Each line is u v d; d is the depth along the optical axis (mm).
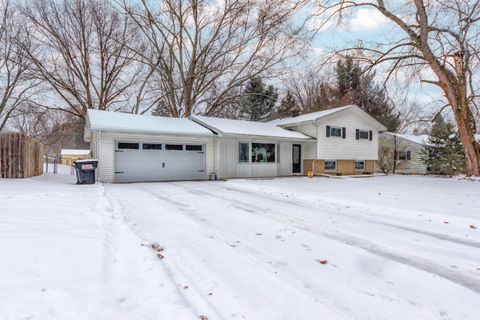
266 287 2654
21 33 20750
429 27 14242
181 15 22156
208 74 24047
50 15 21250
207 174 14273
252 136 14359
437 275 3070
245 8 21188
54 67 22328
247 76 24016
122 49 23578
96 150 12133
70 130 25797
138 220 5105
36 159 13141
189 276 2807
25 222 4168
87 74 23328
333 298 2502
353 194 8992
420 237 4438
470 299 2562
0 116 22125
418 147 22688
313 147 17125
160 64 23891
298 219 5508
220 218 5473
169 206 6609
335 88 28094
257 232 4539
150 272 2779
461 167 19812
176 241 3930
